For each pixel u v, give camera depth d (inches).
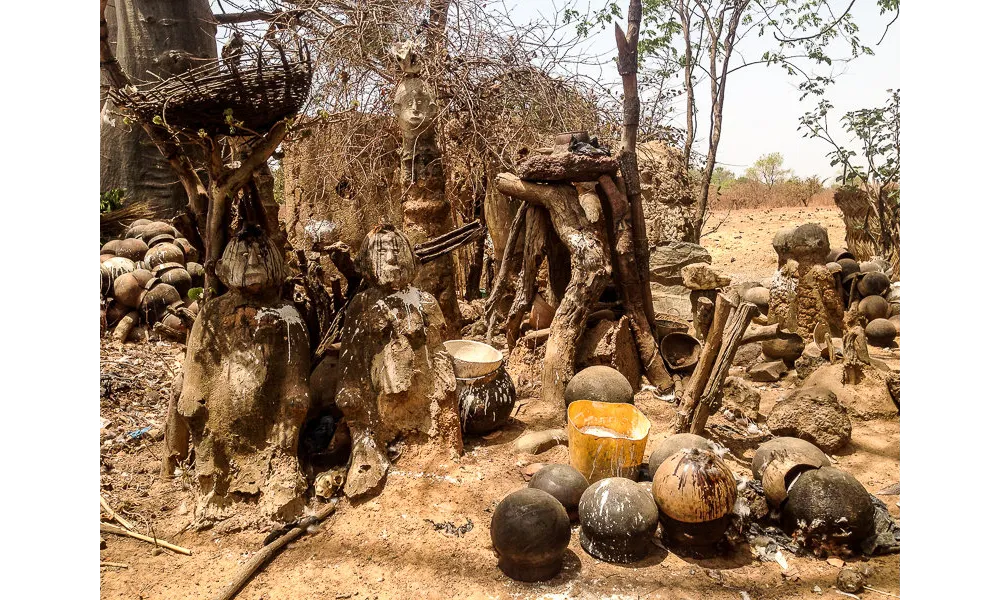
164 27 329.7
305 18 265.0
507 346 249.8
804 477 141.0
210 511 145.4
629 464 155.6
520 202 308.0
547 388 213.5
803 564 134.7
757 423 203.2
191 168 160.7
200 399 149.6
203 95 135.3
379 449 159.6
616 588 125.5
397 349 164.1
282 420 151.9
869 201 397.4
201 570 131.4
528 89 283.3
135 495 154.7
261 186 185.5
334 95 269.4
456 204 321.7
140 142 356.5
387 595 124.2
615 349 218.7
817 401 188.4
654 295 360.8
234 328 152.8
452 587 126.3
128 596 122.7
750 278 487.2
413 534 141.2
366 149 289.6
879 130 390.0
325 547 138.4
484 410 182.5
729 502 131.4
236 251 152.8
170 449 157.8
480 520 146.5
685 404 181.6
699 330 234.2
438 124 248.4
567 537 127.3
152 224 316.5
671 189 382.0
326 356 180.9
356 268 175.0
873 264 318.7
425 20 266.8
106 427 186.1
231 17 349.1
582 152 222.7
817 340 233.1
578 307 210.7
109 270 269.1
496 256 315.0
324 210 315.6
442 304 217.0
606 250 228.2
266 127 154.3
